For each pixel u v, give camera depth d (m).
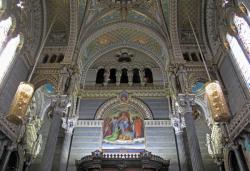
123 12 19.67
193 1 18.78
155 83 20.81
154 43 21.38
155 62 22.22
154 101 19.77
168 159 16.55
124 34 21.47
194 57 18.41
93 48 22.08
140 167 15.49
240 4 13.45
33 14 17.91
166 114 18.98
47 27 19.22
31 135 16.41
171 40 18.28
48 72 17.16
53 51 18.77
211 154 15.98
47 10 19.09
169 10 18.73
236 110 14.16
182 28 19.81
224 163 13.97
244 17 13.16
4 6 13.95
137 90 20.34
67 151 16.58
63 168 15.59
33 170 16.17
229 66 15.36
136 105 19.56
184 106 14.95
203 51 18.45
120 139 17.78
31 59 17.20
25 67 16.70
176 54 17.59
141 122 18.72
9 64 14.72
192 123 13.98
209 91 10.98
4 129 12.58
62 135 17.27
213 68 17.16
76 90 19.06
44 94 19.88
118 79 21.16
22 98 10.68
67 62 17.22
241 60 13.95
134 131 18.20
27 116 16.58
